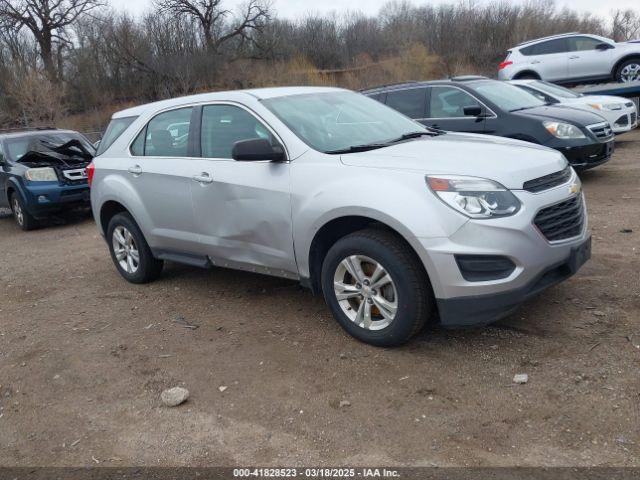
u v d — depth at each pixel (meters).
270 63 42.94
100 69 41.94
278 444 3.14
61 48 43.25
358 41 42.94
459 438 3.04
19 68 36.66
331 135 4.46
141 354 4.35
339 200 3.87
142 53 41.50
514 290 3.57
